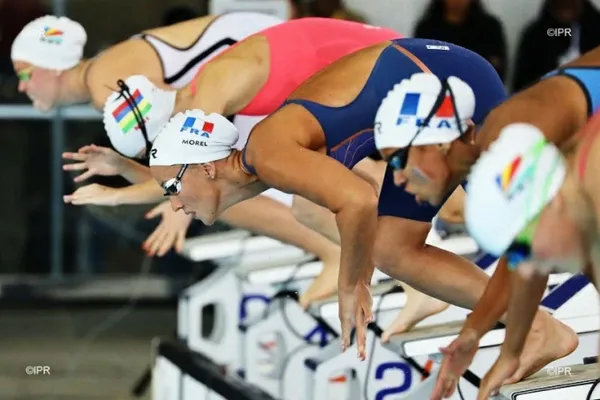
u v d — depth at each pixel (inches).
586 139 216.8
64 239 657.0
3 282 660.1
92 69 438.3
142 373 558.9
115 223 658.2
